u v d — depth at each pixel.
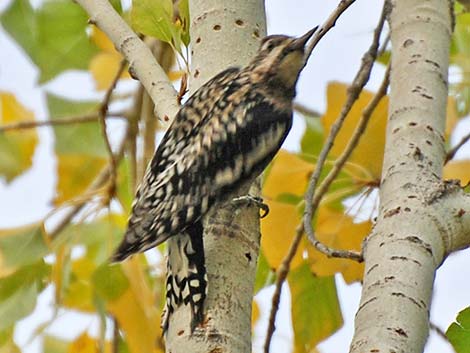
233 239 9.02
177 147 9.79
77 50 14.34
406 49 8.94
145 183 9.73
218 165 9.73
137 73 10.06
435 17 9.09
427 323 7.30
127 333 11.64
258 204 9.41
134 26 10.19
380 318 7.20
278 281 11.59
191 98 10.04
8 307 11.43
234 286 8.75
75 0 10.63
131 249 8.92
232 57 9.97
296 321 12.59
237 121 10.10
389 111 8.64
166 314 8.91
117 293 11.58
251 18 10.07
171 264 8.95
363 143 11.98
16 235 11.45
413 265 7.46
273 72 10.70
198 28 10.10
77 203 12.12
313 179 9.88
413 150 8.19
